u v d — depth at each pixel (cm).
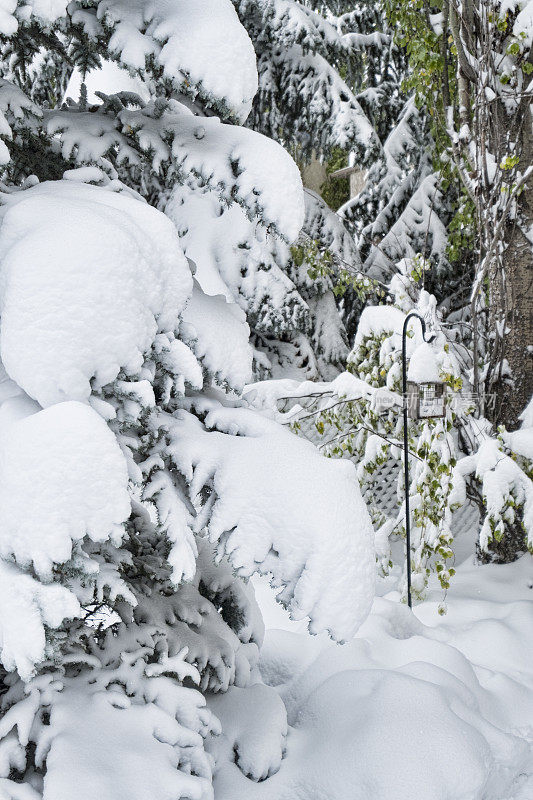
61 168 296
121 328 192
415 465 469
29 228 199
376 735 266
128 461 210
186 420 248
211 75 233
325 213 849
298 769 266
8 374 196
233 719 279
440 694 288
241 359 267
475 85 474
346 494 236
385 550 473
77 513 179
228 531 230
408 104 912
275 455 237
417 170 912
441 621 416
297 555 224
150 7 247
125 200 227
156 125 272
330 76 808
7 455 180
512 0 434
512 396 491
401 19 516
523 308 481
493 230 483
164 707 238
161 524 222
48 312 184
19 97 268
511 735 291
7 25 195
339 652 338
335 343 848
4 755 211
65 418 180
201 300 274
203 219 684
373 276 847
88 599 205
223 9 241
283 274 734
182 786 212
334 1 931
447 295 839
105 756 211
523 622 404
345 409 507
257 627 319
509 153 464
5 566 181
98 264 189
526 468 441
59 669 236
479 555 515
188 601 292
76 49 293
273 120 844
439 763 255
